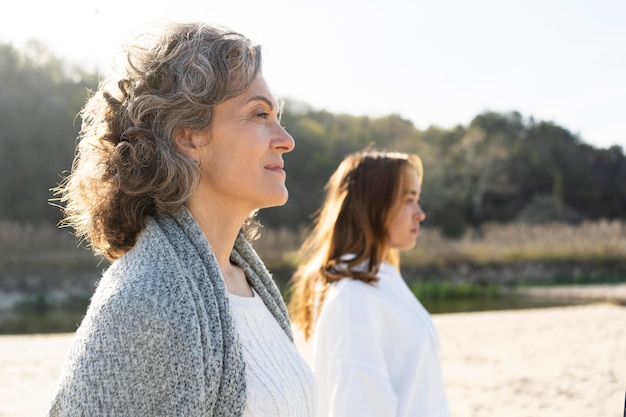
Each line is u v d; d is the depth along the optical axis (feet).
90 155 4.56
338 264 8.70
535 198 183.52
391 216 8.91
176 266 4.17
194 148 4.70
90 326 3.94
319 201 163.02
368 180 8.95
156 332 3.85
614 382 26.04
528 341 36.22
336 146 182.19
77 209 4.61
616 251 110.11
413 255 103.76
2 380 26.05
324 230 9.11
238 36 4.76
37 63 157.17
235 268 5.54
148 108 4.44
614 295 81.92
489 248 108.78
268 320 5.37
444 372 28.19
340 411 7.73
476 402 23.20
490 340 36.65
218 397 4.12
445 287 83.30
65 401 3.89
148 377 3.82
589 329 40.65
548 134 207.21
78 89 155.63
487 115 209.05
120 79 4.56
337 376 7.88
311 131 183.62
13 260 91.15
